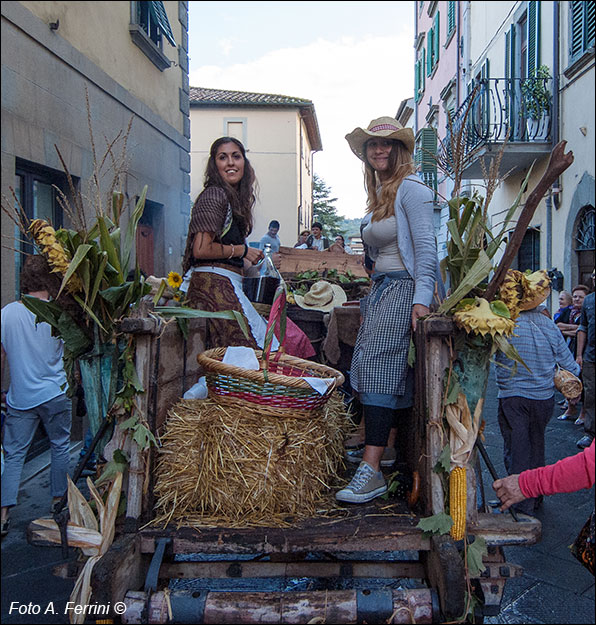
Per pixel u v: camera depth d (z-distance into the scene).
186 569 2.10
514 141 9.71
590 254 8.46
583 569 3.04
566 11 8.94
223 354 2.53
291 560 2.14
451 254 2.43
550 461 4.86
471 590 1.91
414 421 2.38
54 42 3.13
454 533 1.93
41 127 3.11
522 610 2.63
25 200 3.84
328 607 1.76
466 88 13.38
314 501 2.25
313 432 2.26
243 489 2.10
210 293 2.97
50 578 2.47
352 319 3.63
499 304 2.07
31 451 4.88
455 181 2.40
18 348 3.48
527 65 10.25
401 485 2.45
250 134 22.39
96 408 2.28
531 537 1.96
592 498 4.04
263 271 3.32
